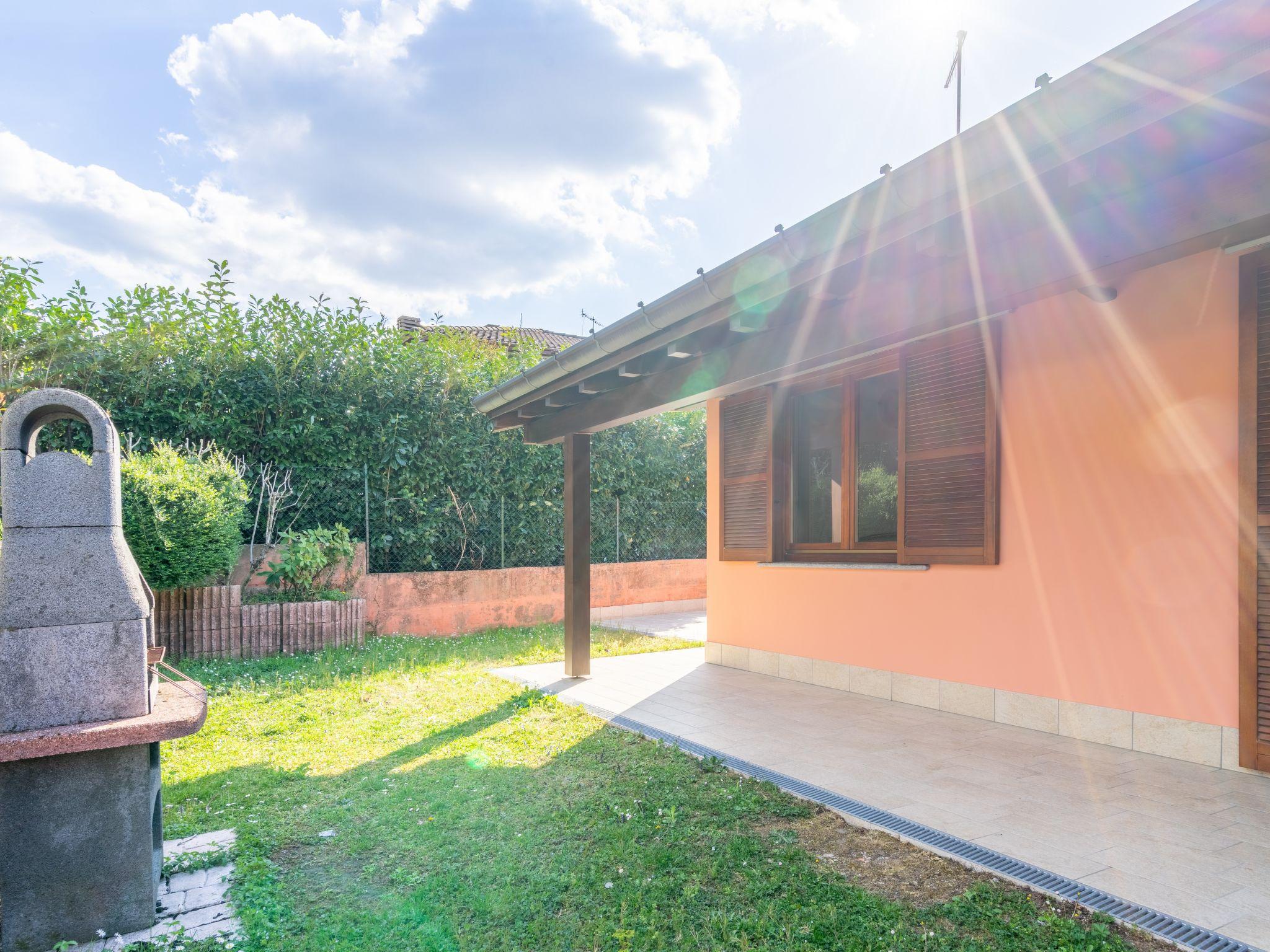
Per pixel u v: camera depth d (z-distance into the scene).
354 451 9.33
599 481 12.13
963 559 5.33
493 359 10.94
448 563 10.34
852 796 3.64
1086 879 2.72
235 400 8.47
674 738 4.77
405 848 3.10
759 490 7.33
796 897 2.62
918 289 3.52
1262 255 3.80
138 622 2.61
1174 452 4.22
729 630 7.68
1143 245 2.67
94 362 7.62
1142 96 2.10
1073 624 4.71
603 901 2.64
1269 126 2.22
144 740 2.49
